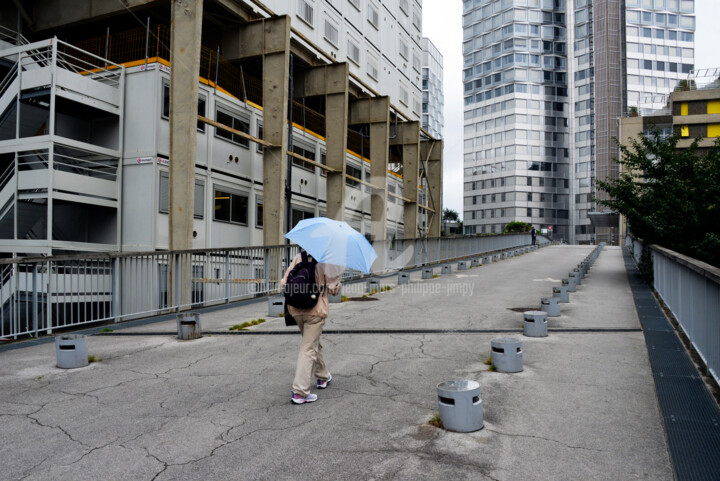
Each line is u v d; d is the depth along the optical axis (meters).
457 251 30.44
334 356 7.08
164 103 17.86
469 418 4.27
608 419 4.52
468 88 102.31
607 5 84.94
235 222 20.75
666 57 88.75
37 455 3.88
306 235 4.97
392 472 3.53
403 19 36.28
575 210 92.12
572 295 13.56
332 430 4.34
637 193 17.19
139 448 4.00
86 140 18.50
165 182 17.75
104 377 6.19
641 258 18.97
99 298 10.62
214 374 6.26
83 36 21.38
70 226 18.33
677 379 5.56
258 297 14.14
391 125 34.09
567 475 3.47
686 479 3.35
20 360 7.18
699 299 6.28
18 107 16.84
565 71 95.00
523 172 93.38
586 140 91.62
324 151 27.59
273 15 19.52
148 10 18.45
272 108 19.66
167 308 11.37
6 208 16.72
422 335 8.55
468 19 103.19
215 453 3.89
